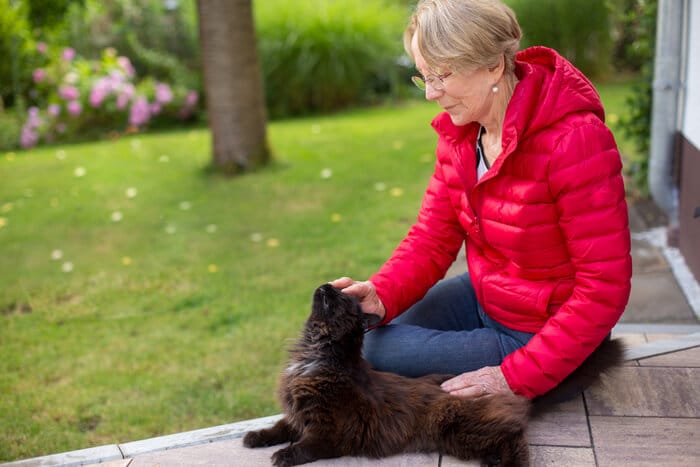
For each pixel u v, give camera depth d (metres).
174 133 10.57
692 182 4.12
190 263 5.30
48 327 4.39
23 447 3.12
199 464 2.30
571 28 11.25
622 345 2.39
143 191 7.20
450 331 2.46
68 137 10.66
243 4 7.28
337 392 2.18
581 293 2.14
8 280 5.16
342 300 2.27
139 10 12.88
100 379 3.72
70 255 5.61
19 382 3.72
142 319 4.44
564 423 2.36
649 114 5.59
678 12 4.47
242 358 3.86
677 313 3.73
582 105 2.08
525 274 2.30
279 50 11.05
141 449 2.42
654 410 2.41
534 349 2.20
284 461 2.17
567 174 2.05
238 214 6.30
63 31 12.02
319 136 9.23
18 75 11.12
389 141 8.62
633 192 5.83
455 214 2.58
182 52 12.81
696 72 4.07
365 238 5.50
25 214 6.72
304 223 5.94
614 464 2.13
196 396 3.52
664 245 4.70
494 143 2.29
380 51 11.65
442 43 2.09
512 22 2.13
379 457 2.21
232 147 7.55
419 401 2.22
